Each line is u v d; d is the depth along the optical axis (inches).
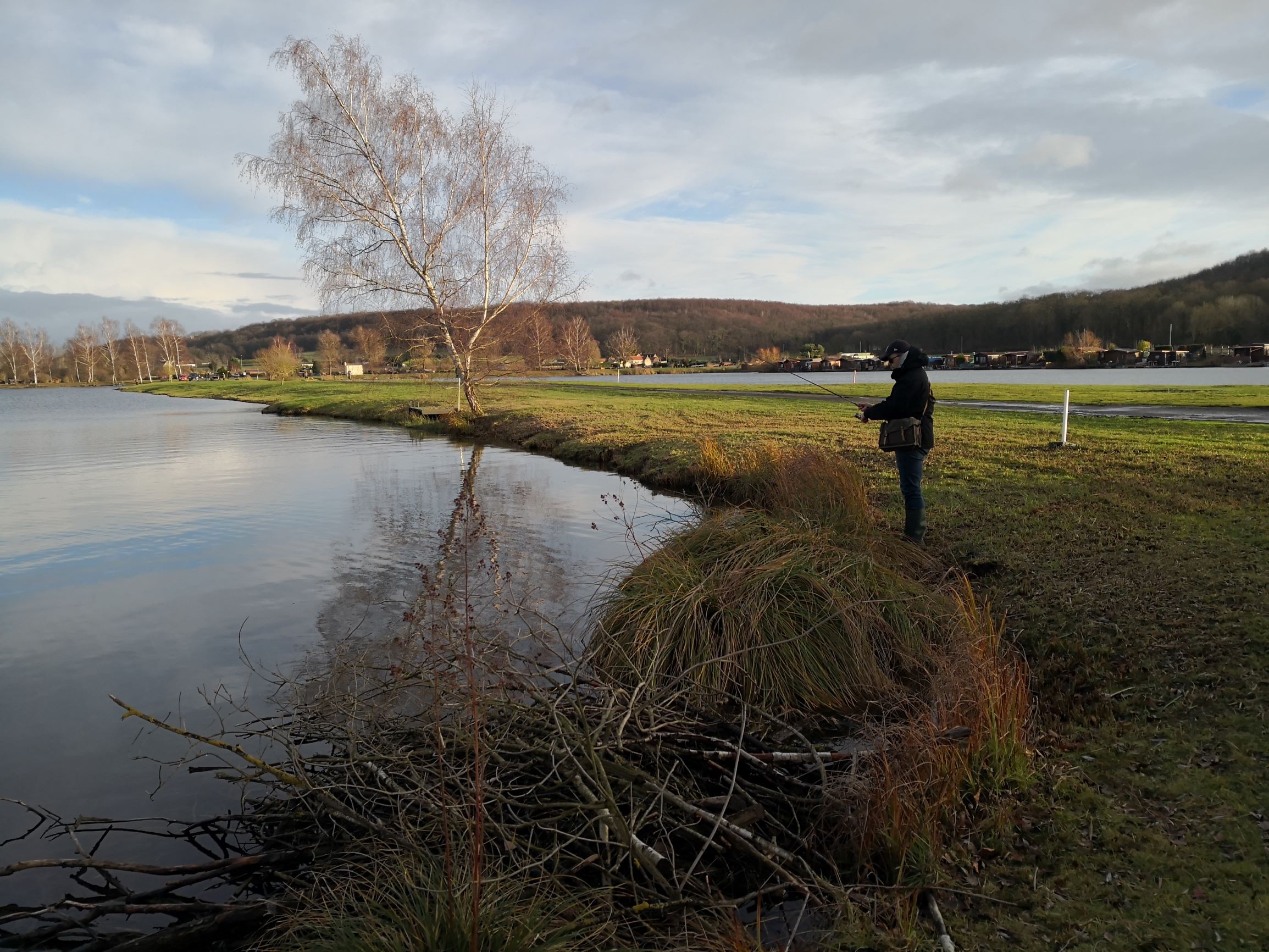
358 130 928.9
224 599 321.7
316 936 114.9
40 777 183.8
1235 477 366.3
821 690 201.3
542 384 1940.2
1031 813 141.4
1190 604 224.1
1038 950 109.8
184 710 219.8
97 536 447.5
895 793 135.3
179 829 160.2
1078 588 248.5
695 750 159.2
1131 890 118.6
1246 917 109.8
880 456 506.6
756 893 123.0
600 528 406.3
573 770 140.3
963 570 280.4
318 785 151.8
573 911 117.4
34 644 276.5
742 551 249.3
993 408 812.0
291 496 561.6
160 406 2046.0
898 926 116.9
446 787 139.2
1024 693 175.6
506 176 1000.2
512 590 301.7
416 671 175.3
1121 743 163.2
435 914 107.0
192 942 123.8
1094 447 484.7
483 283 1029.2
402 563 364.2
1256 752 151.0
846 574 234.1
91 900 138.2
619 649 209.2
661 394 1384.1
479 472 639.8
